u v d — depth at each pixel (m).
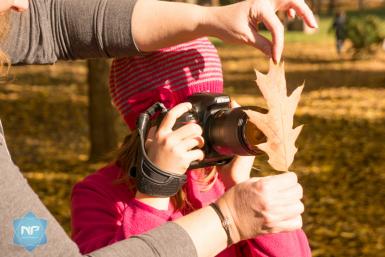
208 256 1.73
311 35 40.03
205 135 2.06
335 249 7.97
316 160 12.43
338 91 21.08
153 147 1.99
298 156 12.71
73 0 2.34
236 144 1.99
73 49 2.37
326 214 9.26
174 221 1.76
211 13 2.09
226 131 2.01
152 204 2.07
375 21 28.52
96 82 11.49
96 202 2.39
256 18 2.01
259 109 1.99
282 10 2.09
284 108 1.78
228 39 2.08
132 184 2.34
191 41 2.39
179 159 1.95
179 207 2.31
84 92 20.20
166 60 2.39
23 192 1.57
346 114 17.42
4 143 1.66
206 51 2.44
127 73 2.46
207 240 1.72
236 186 1.79
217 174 2.47
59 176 10.92
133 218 2.06
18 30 2.29
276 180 1.76
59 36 2.36
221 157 2.12
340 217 9.13
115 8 2.28
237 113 2.01
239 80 23.64
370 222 8.92
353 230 8.59
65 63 26.94
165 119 1.99
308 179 11.09
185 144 1.96
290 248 2.38
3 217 1.52
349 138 14.52
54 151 12.78
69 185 10.45
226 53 32.34
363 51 28.97
